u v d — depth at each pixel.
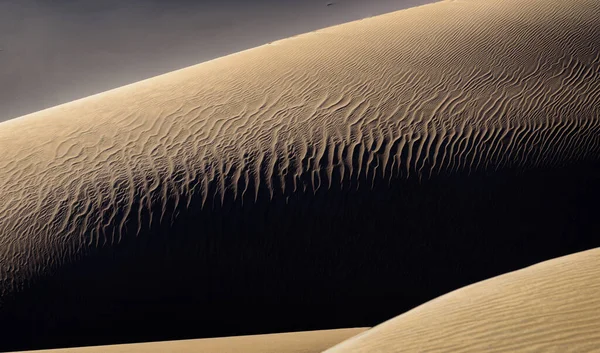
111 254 9.68
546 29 14.98
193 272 9.80
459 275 10.27
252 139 11.01
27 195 10.31
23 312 9.38
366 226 10.16
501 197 10.58
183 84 14.02
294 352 5.33
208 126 11.60
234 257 9.89
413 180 10.41
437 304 3.25
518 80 12.82
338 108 11.84
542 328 2.46
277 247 9.95
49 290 9.47
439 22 16.31
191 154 10.80
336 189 10.21
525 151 10.93
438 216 10.35
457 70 13.24
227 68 14.72
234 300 9.87
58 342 9.43
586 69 13.26
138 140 11.42
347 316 10.08
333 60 14.20
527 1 17.34
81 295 9.54
